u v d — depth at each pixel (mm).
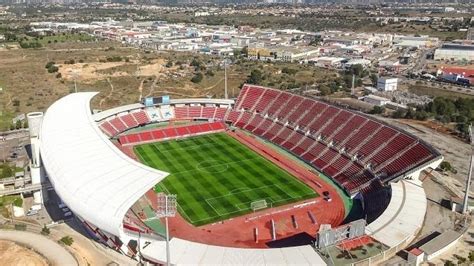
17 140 140500
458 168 117875
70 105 113750
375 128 125375
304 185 112875
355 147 123625
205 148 139750
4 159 123875
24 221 90438
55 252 76312
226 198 105375
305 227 93688
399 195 94250
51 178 87375
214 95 195125
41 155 95812
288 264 69625
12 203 94938
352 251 74000
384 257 74625
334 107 141750
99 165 86625
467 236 84812
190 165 125688
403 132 118312
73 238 82625
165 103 165250
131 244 78438
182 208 100438
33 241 79750
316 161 125750
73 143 95812
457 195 100688
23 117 159000
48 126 103375
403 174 104312
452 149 131375
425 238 82125
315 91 196875
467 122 151625
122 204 75188
